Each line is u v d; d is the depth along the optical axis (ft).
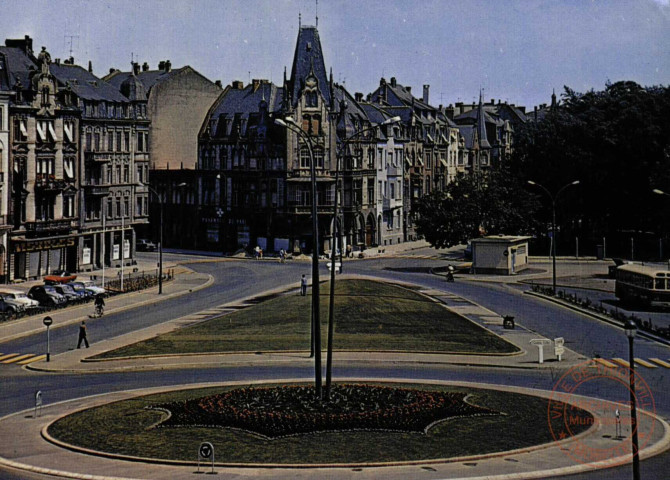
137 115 395.75
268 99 464.24
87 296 283.79
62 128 339.98
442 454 111.96
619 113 425.69
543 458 111.14
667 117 423.64
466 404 136.67
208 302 276.21
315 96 438.81
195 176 472.44
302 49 443.32
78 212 352.49
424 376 169.07
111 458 111.86
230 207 456.86
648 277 258.16
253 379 165.48
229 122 462.19
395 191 500.33
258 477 102.53
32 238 321.32
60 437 121.70
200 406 133.90
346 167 450.30
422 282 330.54
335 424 123.75
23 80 324.19
